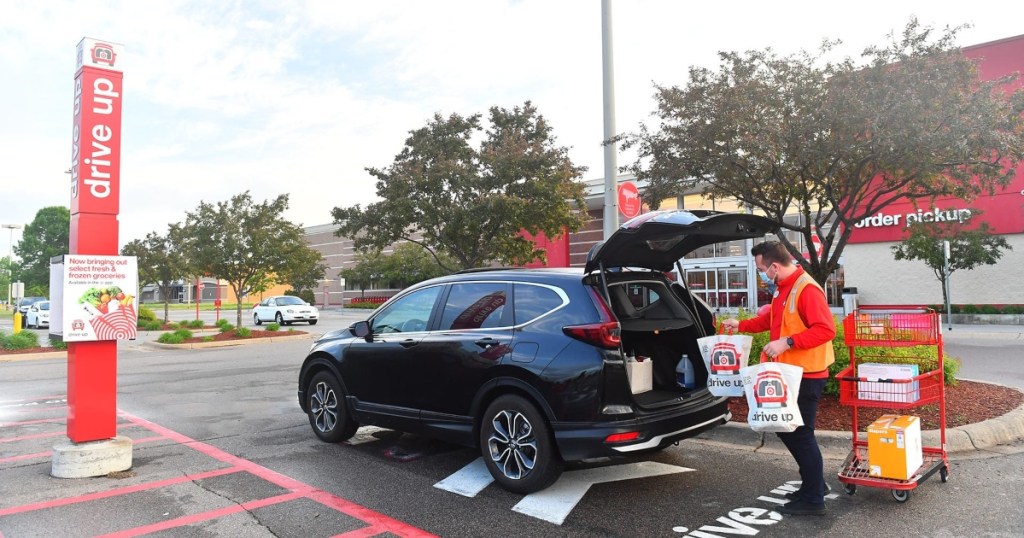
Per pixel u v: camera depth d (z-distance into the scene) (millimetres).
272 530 4238
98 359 5711
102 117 5645
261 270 22875
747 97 7379
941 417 4926
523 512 4543
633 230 4742
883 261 25562
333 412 6695
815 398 4355
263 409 8789
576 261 38938
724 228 4852
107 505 4750
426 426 5629
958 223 21891
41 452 6469
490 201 15586
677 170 7824
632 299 5680
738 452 6016
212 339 20688
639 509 4562
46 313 31297
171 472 5629
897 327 4832
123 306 5719
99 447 5543
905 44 6816
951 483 4926
